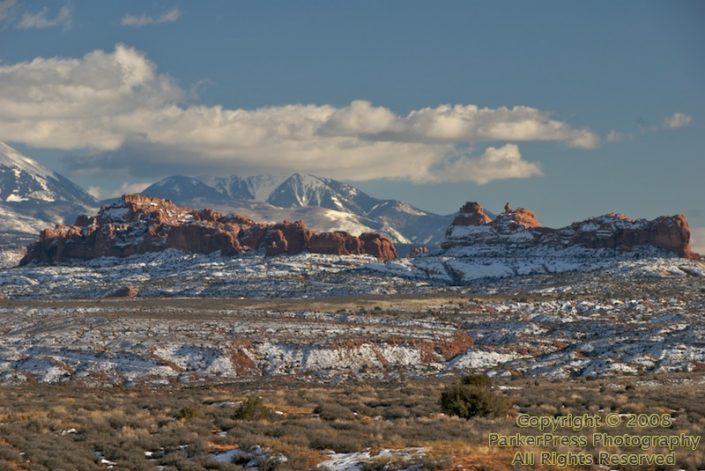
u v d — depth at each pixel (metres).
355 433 159.50
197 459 144.50
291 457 140.25
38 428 172.12
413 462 129.12
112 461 148.50
